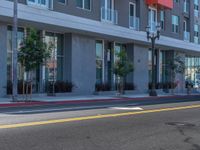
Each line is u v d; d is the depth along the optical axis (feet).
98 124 44.96
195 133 40.68
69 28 108.58
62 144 32.71
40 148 30.86
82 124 44.45
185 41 175.32
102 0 128.57
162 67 171.22
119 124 45.60
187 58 201.05
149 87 155.12
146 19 149.28
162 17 162.30
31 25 102.83
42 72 108.88
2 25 96.68
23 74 94.43
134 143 34.37
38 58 84.94
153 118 52.80
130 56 145.07
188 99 107.14
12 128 39.91
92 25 116.06
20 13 93.56
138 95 127.65
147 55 154.30
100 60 132.36
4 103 76.38
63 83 112.06
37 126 41.68
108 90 129.70
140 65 148.87
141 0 145.89
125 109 66.03
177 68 162.20
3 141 33.14
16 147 30.94
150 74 158.20
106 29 121.70
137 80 146.72
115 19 132.77
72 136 36.52
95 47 127.85
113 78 136.77
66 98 98.22
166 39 154.81
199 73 204.23
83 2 119.03
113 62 130.82
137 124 46.16
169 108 69.67
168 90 162.20
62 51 118.21
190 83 184.96
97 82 130.11
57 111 60.08
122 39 133.39
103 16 127.54
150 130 41.93
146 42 142.72
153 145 33.81
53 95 106.52
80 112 58.70
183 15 180.04
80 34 120.37
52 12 102.63
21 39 99.66
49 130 39.34
